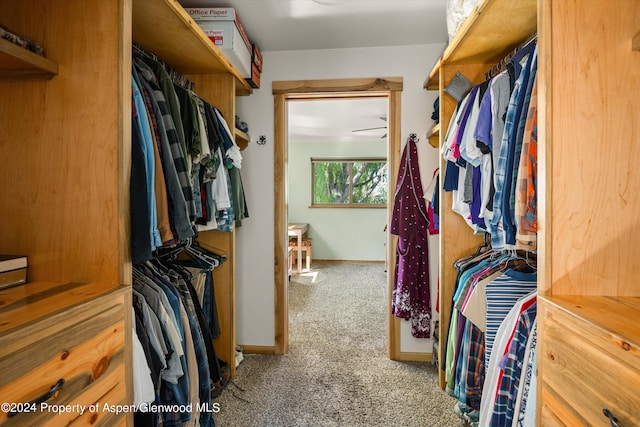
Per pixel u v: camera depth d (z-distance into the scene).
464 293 1.62
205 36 1.52
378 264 5.91
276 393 1.86
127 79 0.94
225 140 1.81
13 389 0.62
